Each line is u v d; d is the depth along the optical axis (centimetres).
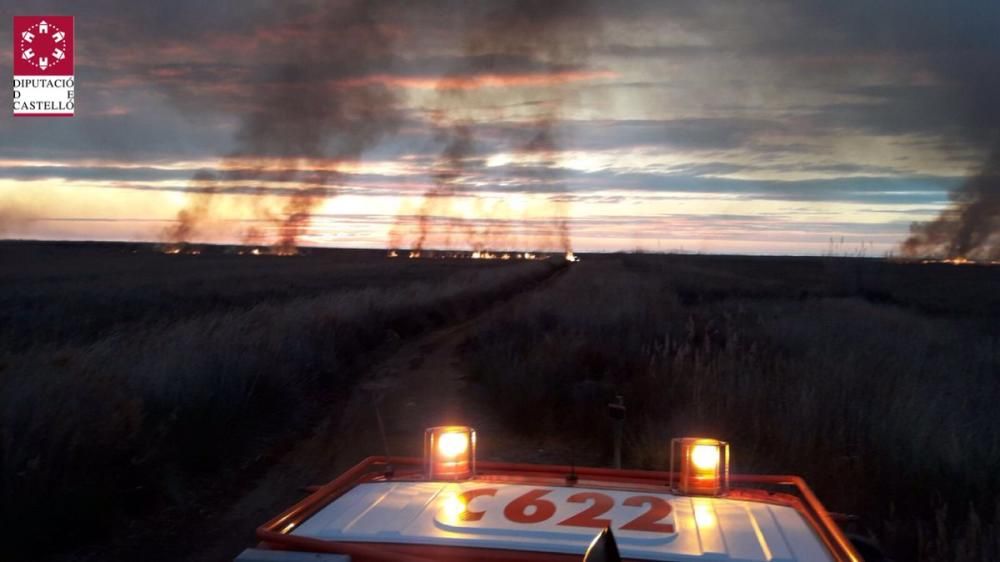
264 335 1557
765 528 288
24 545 689
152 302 3098
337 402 1380
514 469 371
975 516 629
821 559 260
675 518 296
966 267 8469
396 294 3069
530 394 1156
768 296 3972
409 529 282
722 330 1791
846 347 1502
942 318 2916
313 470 965
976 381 1211
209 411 1010
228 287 4281
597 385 1152
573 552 261
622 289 3406
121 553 710
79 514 733
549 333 1791
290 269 7275
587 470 368
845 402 934
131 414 898
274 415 1188
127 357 1180
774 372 1145
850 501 744
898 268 8262
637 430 1020
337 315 2075
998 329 2377
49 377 947
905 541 657
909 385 1041
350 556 257
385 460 391
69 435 809
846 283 5147
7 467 717
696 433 923
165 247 11981
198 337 1391
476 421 1200
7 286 4294
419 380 1573
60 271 6462
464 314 3058
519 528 282
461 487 337
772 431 887
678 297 3384
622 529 282
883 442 804
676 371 1173
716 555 261
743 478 376
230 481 928
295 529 285
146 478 843
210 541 741
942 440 805
